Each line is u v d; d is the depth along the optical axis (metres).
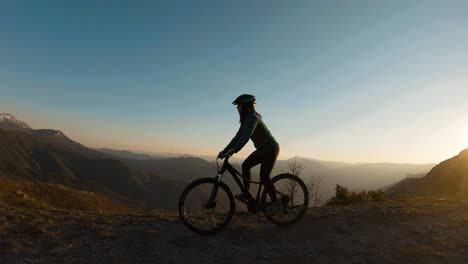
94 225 6.02
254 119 5.46
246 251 4.97
